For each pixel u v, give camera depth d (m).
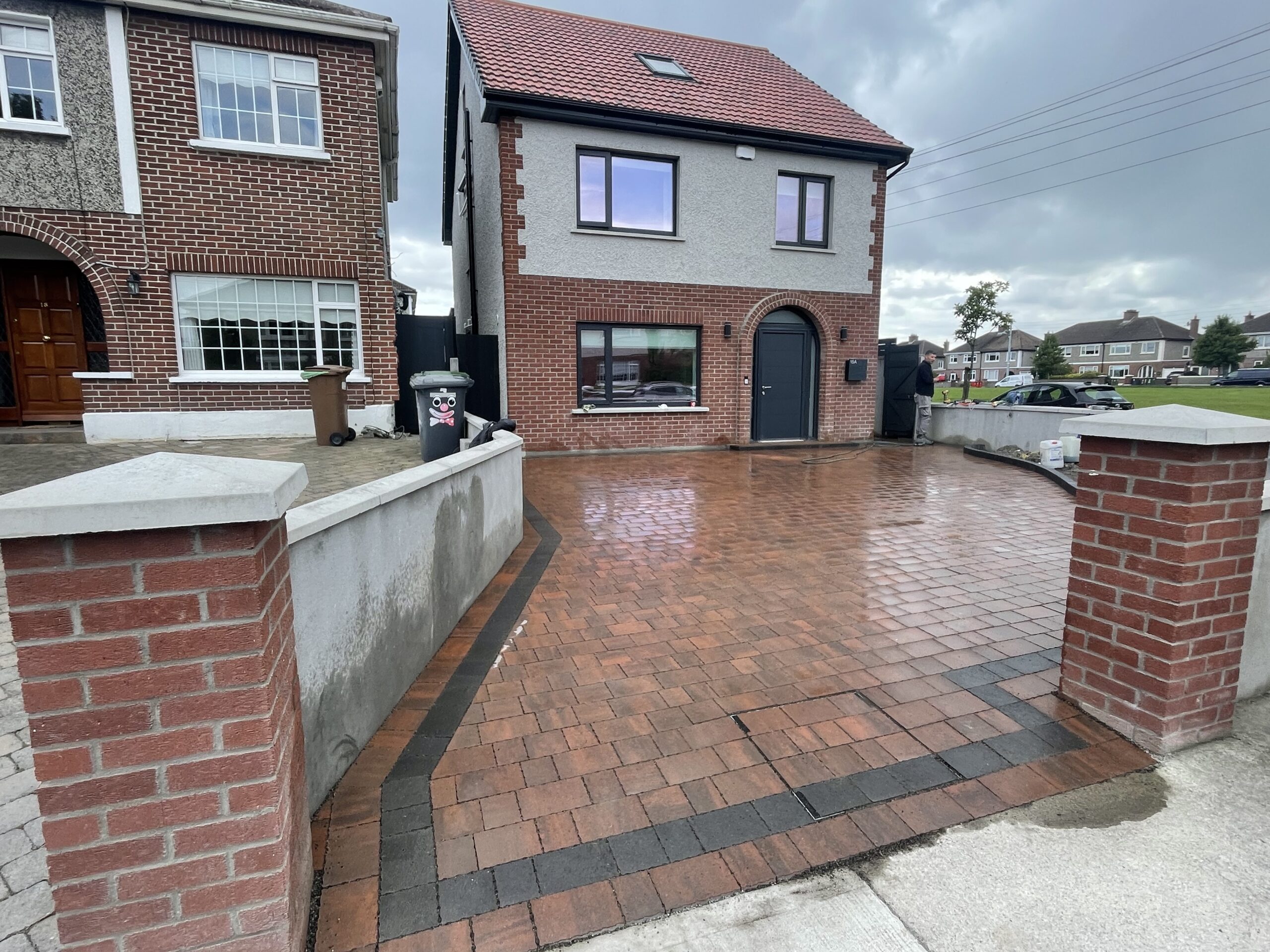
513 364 10.91
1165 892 2.04
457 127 16.47
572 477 9.21
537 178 10.66
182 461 1.60
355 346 9.77
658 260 11.52
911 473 9.58
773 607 4.29
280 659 1.71
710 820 2.33
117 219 8.44
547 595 4.50
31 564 1.41
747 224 12.01
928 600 4.43
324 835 2.23
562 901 1.98
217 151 8.71
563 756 2.69
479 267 14.34
